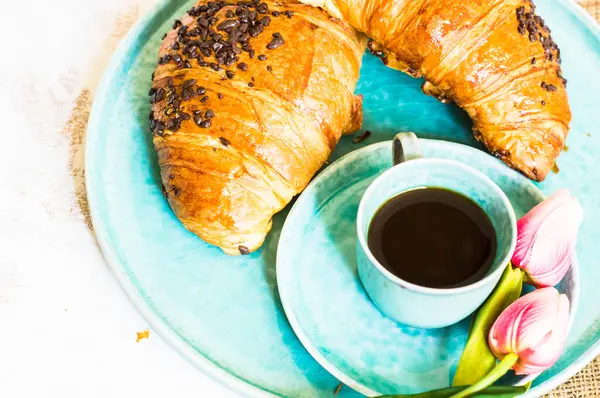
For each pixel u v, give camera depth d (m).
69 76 0.67
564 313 0.52
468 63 0.59
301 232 0.58
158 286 0.57
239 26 0.58
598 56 0.65
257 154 0.56
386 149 0.60
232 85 0.57
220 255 0.58
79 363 0.56
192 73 0.58
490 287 0.52
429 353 0.55
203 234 0.57
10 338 0.57
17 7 0.70
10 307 0.58
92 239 0.60
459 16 0.58
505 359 0.52
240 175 0.56
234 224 0.56
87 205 0.61
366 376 0.54
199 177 0.56
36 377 0.55
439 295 0.51
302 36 0.58
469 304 0.52
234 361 0.54
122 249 0.58
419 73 0.62
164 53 0.60
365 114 0.64
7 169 0.62
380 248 0.54
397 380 0.54
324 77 0.57
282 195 0.57
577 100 0.63
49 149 0.63
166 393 0.55
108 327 0.57
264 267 0.58
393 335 0.55
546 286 0.55
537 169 0.60
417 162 0.54
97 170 0.59
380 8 0.60
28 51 0.68
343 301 0.56
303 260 0.57
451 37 0.59
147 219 0.59
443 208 0.55
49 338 0.57
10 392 0.55
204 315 0.56
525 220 0.55
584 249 0.58
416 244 0.54
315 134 0.57
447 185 0.55
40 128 0.64
